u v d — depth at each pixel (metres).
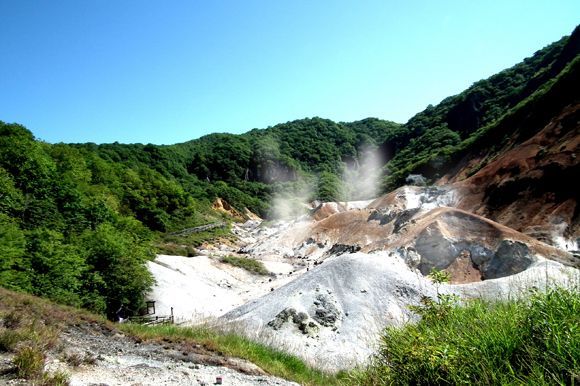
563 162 52.69
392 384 4.98
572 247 41.84
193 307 35.94
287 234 80.50
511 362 4.03
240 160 177.38
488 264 38.59
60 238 29.20
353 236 68.25
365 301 22.70
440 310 6.16
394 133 198.62
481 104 139.62
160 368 8.39
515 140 80.31
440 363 4.30
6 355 6.59
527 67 139.88
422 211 60.81
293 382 10.03
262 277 56.06
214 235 85.88
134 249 34.94
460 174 94.06
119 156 133.62
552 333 3.84
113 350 9.80
